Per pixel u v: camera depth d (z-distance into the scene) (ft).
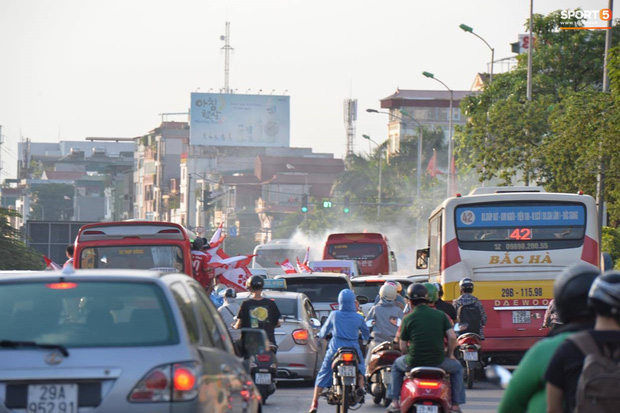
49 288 53.01
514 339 156.35
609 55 221.25
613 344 36.55
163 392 48.78
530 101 335.06
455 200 159.02
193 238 182.09
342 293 103.91
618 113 220.64
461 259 158.20
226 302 143.43
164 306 51.72
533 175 326.44
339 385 102.53
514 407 38.63
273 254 396.78
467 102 427.74
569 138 246.88
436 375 84.79
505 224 158.51
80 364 49.14
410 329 87.71
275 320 119.14
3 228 459.73
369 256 319.27
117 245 161.79
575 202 158.51
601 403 35.78
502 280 157.58
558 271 157.89
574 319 38.70
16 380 48.91
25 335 50.85
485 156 332.19
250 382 63.31
